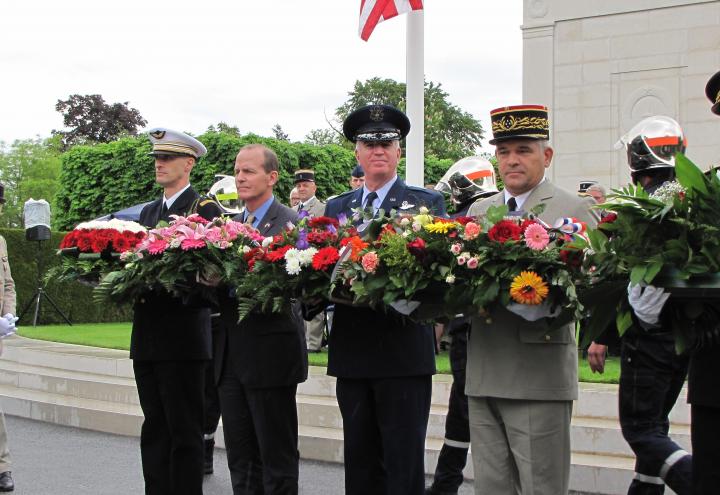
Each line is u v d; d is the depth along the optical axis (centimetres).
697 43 1466
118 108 5831
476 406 432
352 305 453
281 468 522
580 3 1542
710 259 323
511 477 427
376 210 510
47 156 5603
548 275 373
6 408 991
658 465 479
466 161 668
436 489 587
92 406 919
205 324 550
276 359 518
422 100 890
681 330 349
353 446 475
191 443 543
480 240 383
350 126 528
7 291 704
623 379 493
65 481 690
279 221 563
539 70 1570
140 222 615
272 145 2070
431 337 477
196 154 619
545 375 413
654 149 504
